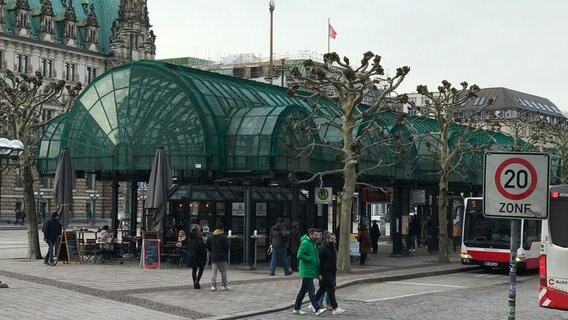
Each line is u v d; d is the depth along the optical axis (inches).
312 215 1700.3
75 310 831.1
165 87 1576.0
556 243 839.7
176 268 1427.2
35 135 3560.5
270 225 1780.3
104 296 962.7
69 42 5265.8
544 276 845.8
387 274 1471.5
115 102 1621.6
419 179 2092.8
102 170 1640.0
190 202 1642.5
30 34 4995.1
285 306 934.4
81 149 1648.6
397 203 2076.8
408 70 1470.2
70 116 1684.3
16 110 1681.8
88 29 5418.3
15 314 787.4
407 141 1993.1
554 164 3415.4
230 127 1560.0
